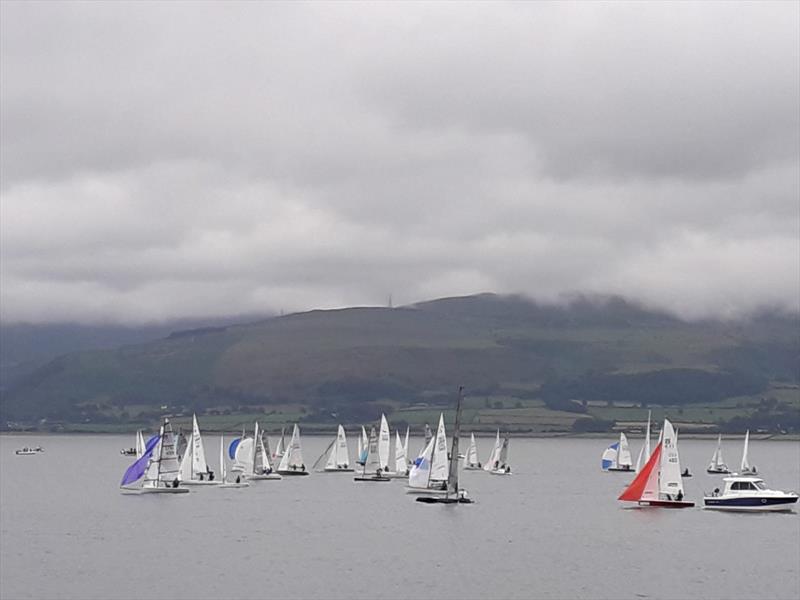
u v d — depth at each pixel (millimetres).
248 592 93938
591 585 97250
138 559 112375
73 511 164500
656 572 103938
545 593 93688
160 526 142500
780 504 151500
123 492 195750
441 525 142500
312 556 113875
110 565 108500
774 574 103125
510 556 113875
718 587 96438
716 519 145750
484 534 132750
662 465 158875
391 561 110438
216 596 92312
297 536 131000
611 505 171500
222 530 137625
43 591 94875
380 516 153375
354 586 96312
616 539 127375
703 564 108688
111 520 150500
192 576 101438
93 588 96062
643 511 155750
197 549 119750
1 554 116812
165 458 189250
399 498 180125
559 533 133125
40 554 116688
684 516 148875
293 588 95375
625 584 97688
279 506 167375
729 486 155000
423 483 178000
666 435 158750
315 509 162750
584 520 146750
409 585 96875
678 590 95000
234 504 170500
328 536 131000
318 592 93625
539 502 177500
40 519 153375
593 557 113250
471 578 100500
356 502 173250
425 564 108562
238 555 114875
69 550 119750
